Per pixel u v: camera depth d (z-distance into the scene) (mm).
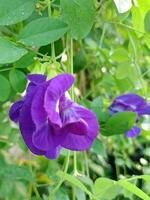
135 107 229
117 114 212
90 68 298
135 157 340
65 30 181
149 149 315
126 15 218
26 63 201
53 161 260
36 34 180
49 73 184
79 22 187
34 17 206
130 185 190
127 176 299
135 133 229
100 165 318
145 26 214
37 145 164
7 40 174
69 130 169
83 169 266
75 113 170
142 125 310
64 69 239
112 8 234
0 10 176
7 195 300
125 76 262
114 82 285
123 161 301
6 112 291
